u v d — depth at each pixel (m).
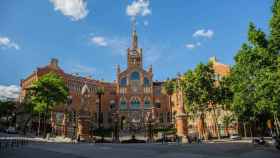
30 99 66.31
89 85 93.88
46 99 61.66
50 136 55.06
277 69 26.86
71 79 88.31
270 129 59.03
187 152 26.31
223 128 68.75
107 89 98.31
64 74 86.62
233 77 42.81
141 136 64.50
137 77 98.31
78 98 88.31
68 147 30.25
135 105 95.69
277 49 27.36
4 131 64.62
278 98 26.69
